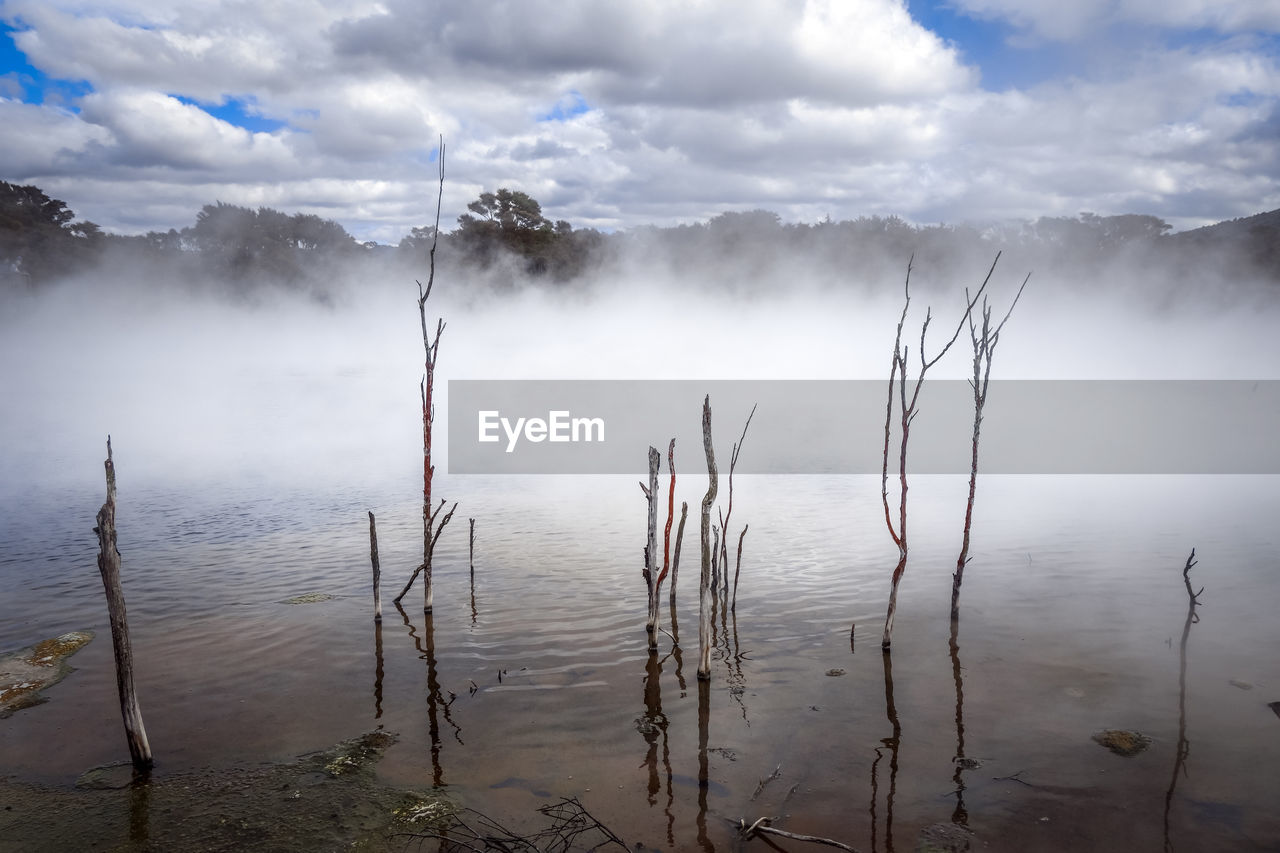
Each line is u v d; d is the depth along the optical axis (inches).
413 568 461.4
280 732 278.1
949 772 245.0
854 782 241.0
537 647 346.9
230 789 243.9
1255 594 384.8
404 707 294.5
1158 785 233.8
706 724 278.1
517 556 482.0
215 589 427.5
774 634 355.9
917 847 209.0
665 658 333.7
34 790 245.6
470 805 233.0
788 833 212.8
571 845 213.0
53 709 297.0
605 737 270.8
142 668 330.0
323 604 403.2
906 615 373.1
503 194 3814.0
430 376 382.9
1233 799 225.8
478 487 701.3
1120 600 383.6
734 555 475.2
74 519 594.6
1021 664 317.7
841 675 313.1
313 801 236.1
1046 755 252.1
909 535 510.3
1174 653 322.7
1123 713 276.2
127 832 223.6
